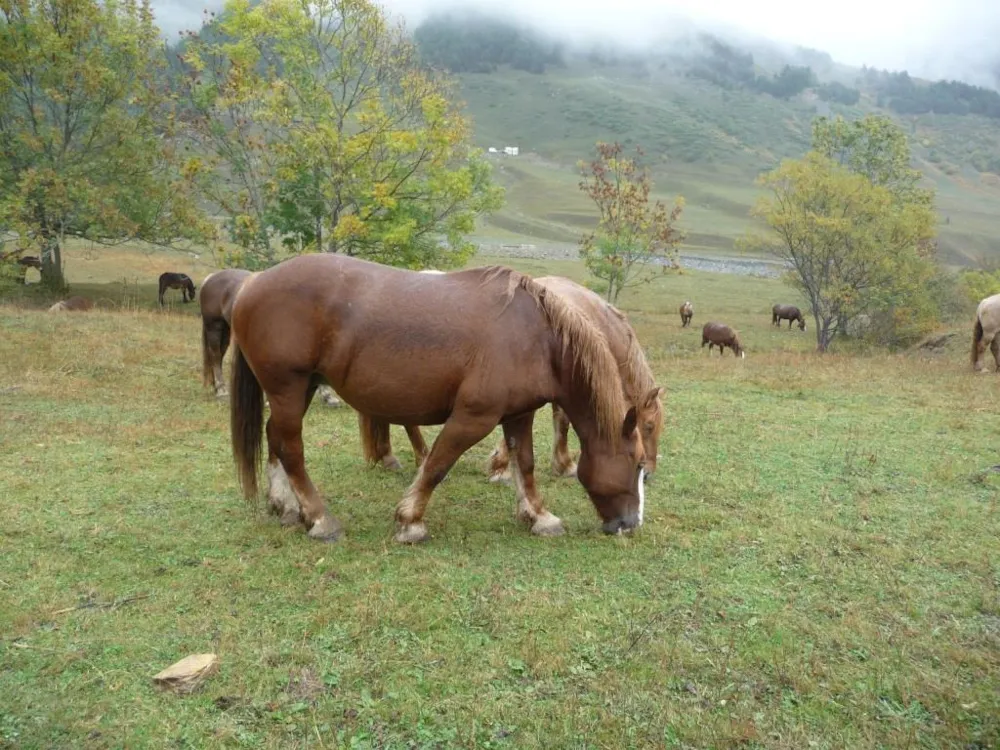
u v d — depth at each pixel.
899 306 27.75
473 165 21.41
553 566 4.61
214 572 4.36
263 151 19.53
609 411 4.77
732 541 5.04
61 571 4.29
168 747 2.91
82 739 2.93
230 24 19.03
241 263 20.39
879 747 3.00
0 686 3.22
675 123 186.25
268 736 2.98
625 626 3.86
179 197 23.44
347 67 19.56
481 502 5.80
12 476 5.80
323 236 21.25
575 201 104.31
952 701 3.30
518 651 3.61
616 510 5.00
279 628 3.76
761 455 7.17
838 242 27.08
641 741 2.99
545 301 4.77
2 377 8.92
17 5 22.09
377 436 6.48
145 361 10.60
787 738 3.03
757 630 3.86
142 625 3.74
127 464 6.27
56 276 25.19
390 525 5.23
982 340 12.92
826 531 5.22
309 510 4.95
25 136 21.89
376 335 4.59
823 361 14.80
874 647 3.73
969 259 80.06
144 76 23.83
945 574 4.59
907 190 35.66
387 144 19.08
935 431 8.23
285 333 4.66
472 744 2.96
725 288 45.59
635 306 36.94
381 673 3.41
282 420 4.82
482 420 4.68
